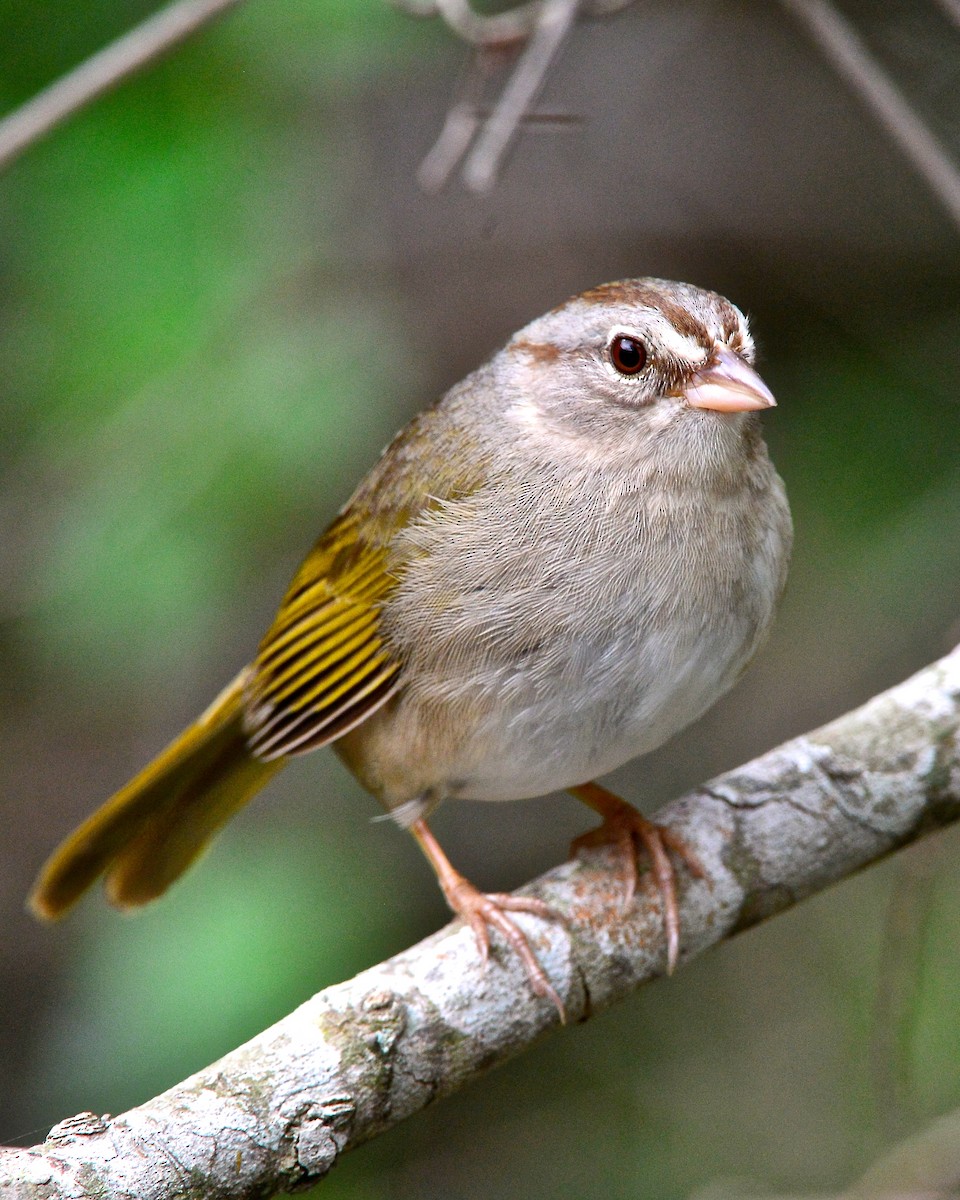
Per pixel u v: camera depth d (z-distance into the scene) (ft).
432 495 26.91
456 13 31.81
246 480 35.29
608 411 25.82
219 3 29.91
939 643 40.24
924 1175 30.50
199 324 35.01
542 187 44.86
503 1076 40.11
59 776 43.06
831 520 41.45
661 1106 38.81
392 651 26.86
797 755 26.91
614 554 25.40
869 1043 37.68
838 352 43.83
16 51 35.24
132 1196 20.16
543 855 42.19
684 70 46.06
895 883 33.01
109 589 35.06
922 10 41.50
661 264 45.16
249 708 29.04
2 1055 40.50
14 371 35.22
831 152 45.93
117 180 34.83
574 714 25.59
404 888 39.73
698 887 25.63
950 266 44.32
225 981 33.24
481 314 44.01
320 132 39.73
